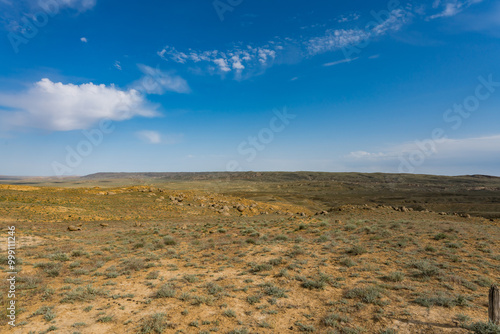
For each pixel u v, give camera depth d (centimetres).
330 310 891
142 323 800
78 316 845
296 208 8188
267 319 840
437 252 1569
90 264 1484
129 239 2292
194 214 5334
